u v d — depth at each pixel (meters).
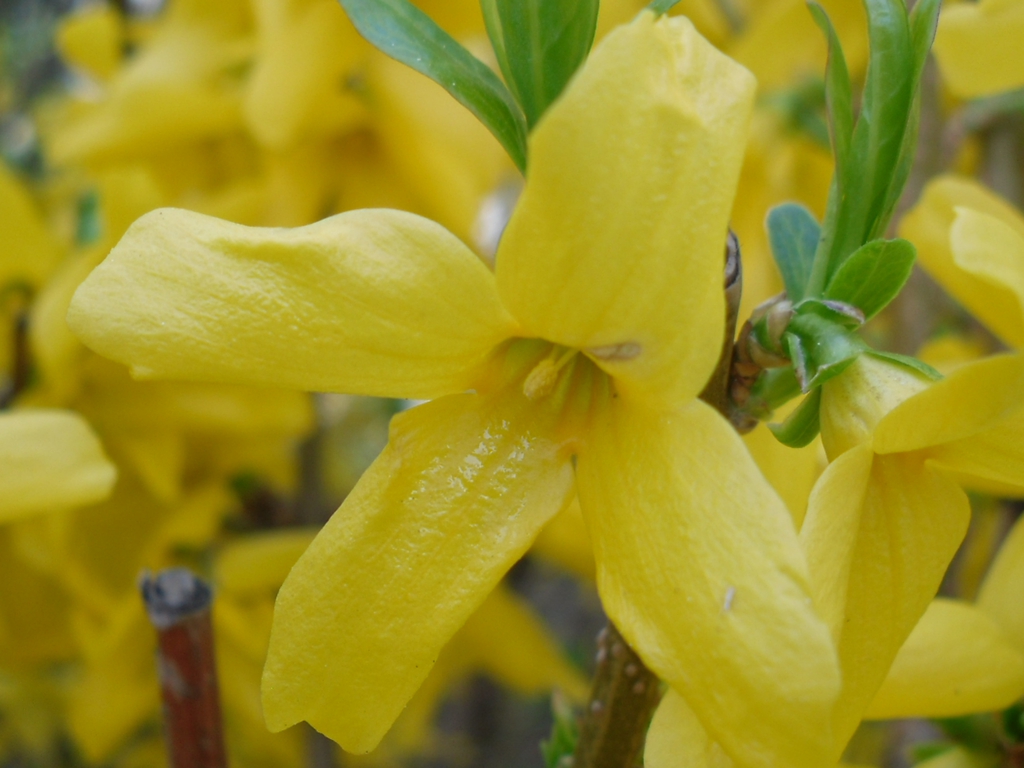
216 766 0.09
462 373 0.08
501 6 0.08
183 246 0.08
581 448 0.08
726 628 0.07
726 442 0.07
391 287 0.08
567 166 0.07
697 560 0.07
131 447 0.15
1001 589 0.09
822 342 0.08
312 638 0.08
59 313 0.13
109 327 0.07
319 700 0.08
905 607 0.08
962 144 0.17
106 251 0.14
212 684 0.09
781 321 0.08
